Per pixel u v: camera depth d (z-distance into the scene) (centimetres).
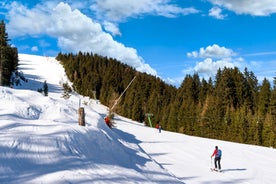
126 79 11631
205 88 10038
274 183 1730
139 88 10731
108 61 14100
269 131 6091
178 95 10238
